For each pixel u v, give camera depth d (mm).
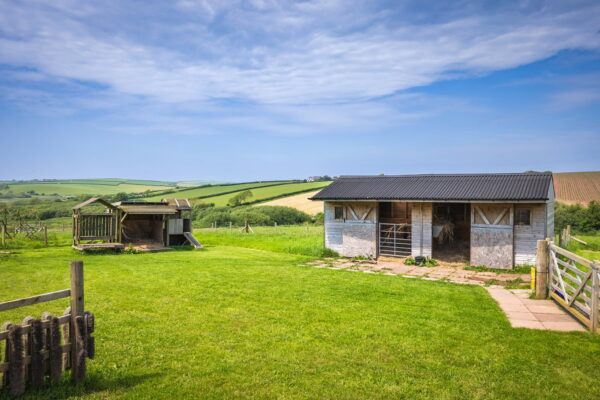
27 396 5332
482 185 19234
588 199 49500
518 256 17859
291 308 10633
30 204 73562
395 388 6180
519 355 7551
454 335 8648
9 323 5305
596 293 8789
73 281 5922
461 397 5941
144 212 23906
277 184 92062
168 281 13891
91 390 5852
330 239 22844
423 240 20109
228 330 8773
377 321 9586
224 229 44188
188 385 6156
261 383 6285
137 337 8188
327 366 6988
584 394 6035
